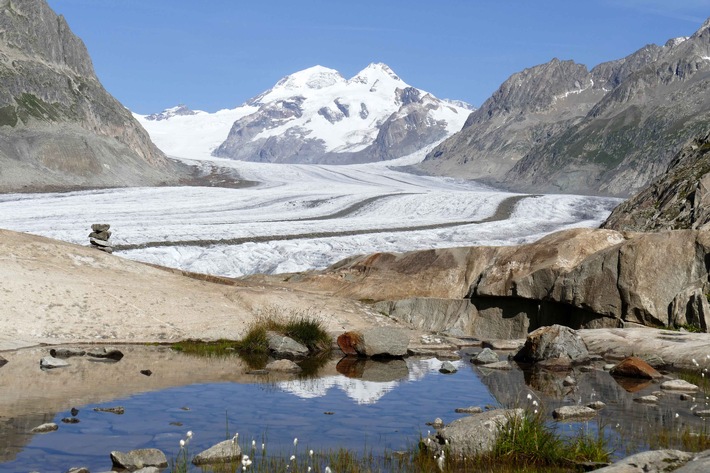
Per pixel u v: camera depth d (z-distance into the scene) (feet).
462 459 26.73
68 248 67.15
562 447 27.35
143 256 190.90
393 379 46.21
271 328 61.16
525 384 44.24
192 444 29.07
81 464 25.94
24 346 53.52
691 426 31.99
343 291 80.28
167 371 46.78
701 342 52.75
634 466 21.38
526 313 68.74
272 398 38.68
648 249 61.57
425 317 73.31
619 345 55.62
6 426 30.99
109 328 58.39
